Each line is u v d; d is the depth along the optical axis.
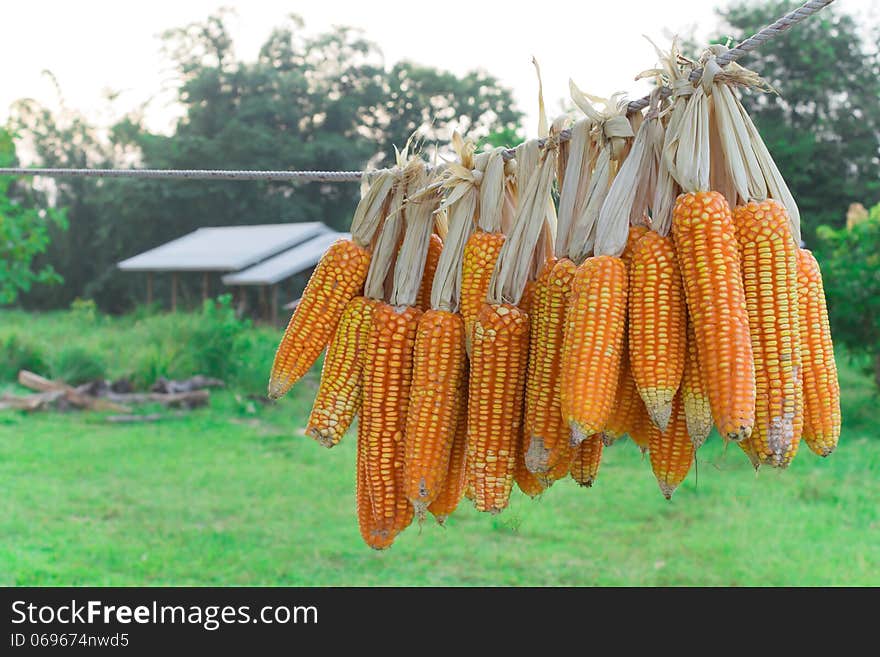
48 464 10.43
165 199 41.62
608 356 1.77
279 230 32.56
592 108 2.04
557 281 1.95
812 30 23.38
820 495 9.18
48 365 16.34
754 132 1.87
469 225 2.24
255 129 41.53
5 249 17.50
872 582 6.54
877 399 13.72
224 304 18.48
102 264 43.56
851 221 13.03
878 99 23.59
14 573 6.62
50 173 3.18
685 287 1.75
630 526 8.16
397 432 2.19
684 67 1.94
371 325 2.23
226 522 8.24
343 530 8.03
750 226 1.77
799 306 1.80
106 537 7.64
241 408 14.66
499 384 2.04
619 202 1.91
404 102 45.34
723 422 1.64
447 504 2.26
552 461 1.94
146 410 14.38
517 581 6.67
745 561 7.08
